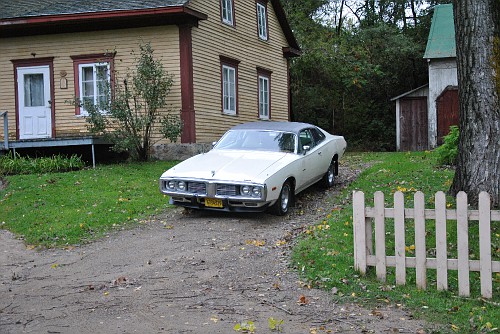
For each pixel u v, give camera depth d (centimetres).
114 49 1725
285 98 2478
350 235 780
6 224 981
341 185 1244
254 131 1106
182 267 693
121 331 495
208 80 1803
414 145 2727
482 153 839
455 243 723
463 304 559
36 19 1673
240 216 960
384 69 3300
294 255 707
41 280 677
